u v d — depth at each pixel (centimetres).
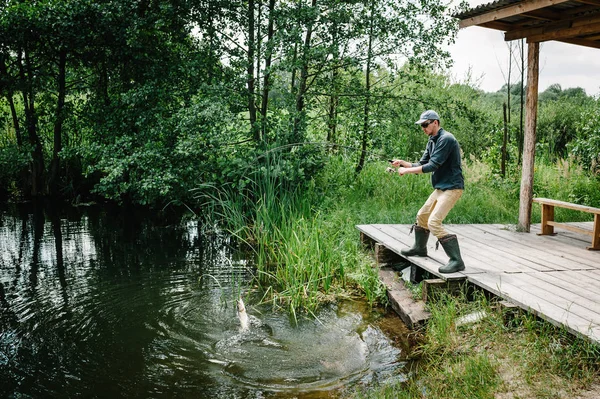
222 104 972
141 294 655
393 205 1030
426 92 1449
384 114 1091
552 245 715
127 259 817
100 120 1184
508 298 488
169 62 1131
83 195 1391
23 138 1383
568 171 1138
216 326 557
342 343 516
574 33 689
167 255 845
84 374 452
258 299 639
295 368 464
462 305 525
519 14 680
